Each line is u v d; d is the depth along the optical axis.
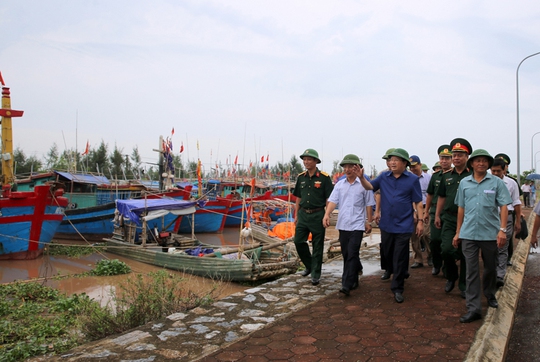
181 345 4.41
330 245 13.23
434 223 6.63
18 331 6.55
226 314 5.49
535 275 8.33
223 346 4.21
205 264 11.77
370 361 3.78
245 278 10.75
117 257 15.66
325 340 4.30
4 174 18.03
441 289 6.29
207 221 23.95
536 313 5.86
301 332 4.55
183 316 5.43
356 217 5.97
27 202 14.69
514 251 10.07
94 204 22.72
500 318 4.87
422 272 7.64
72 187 22.45
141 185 23.59
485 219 4.79
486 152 4.86
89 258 15.74
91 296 9.87
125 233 17.03
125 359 4.07
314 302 5.76
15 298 9.01
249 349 4.11
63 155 40.31
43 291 9.73
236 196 27.83
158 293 6.40
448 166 6.55
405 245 5.62
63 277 12.05
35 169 43.25
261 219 24.50
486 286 5.11
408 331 4.50
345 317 5.03
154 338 4.63
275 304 5.93
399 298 5.58
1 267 14.05
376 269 8.32
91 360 4.05
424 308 5.33
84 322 5.92
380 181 5.93
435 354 3.89
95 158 45.59
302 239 7.14
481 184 4.87
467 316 4.76
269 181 38.78
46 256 15.96
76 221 20.81
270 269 10.91
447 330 4.50
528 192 24.89
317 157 6.70
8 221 14.41
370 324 4.75
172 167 25.11
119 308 6.12
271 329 4.66
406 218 5.64
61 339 6.14
